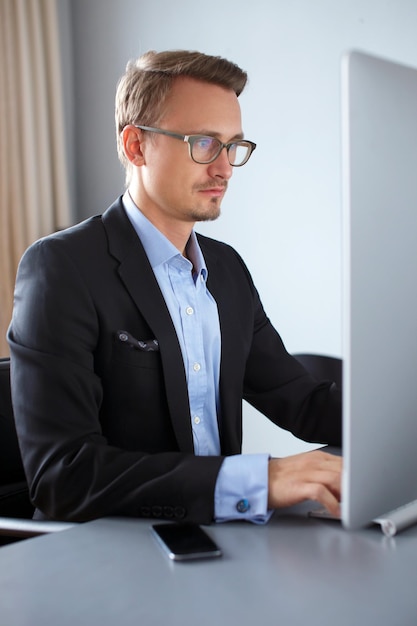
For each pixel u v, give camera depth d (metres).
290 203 2.79
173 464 0.97
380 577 0.75
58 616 0.68
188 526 0.89
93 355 1.24
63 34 3.29
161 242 1.33
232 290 1.48
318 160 2.68
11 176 3.08
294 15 2.68
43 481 1.04
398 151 0.74
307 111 2.69
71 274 1.21
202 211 1.28
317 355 1.88
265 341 1.54
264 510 0.91
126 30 3.15
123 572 0.77
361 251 0.72
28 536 1.01
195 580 0.75
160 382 1.25
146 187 1.32
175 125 1.24
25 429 1.10
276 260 2.87
